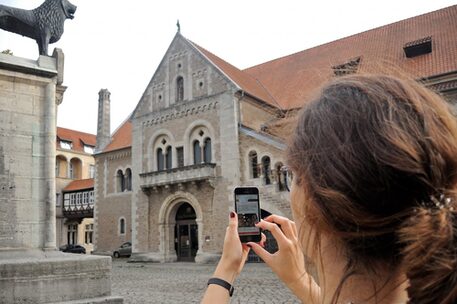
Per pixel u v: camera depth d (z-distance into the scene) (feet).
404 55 89.40
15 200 25.00
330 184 2.69
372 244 2.62
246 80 104.06
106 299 23.27
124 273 69.67
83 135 222.89
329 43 110.83
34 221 25.54
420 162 2.52
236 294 40.57
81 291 23.09
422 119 2.71
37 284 21.79
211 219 88.38
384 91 2.94
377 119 2.72
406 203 2.54
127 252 117.60
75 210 173.68
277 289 43.37
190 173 90.84
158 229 97.50
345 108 2.89
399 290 2.67
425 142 2.59
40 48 27.89
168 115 99.55
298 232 3.14
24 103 26.35
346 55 101.04
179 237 97.40
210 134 91.25
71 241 186.70
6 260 22.26
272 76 111.75
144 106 105.29
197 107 94.07
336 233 2.69
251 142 84.79
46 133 26.73
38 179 26.12
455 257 2.39
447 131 2.69
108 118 139.54
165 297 39.81
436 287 2.38
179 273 67.05
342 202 2.59
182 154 96.73
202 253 88.53
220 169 88.22
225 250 4.48
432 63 81.35
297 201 3.09
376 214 2.54
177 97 99.76
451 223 2.46
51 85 27.35
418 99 2.86
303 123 3.10
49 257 23.63
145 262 97.40
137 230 101.40
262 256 4.65
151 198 100.22
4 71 25.54
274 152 81.15
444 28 89.86
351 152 2.66
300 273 4.47
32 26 27.66
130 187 122.42
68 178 188.96
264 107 96.02
